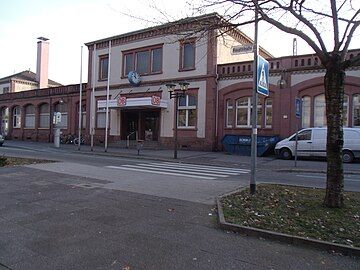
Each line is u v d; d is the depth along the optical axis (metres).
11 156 19.22
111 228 6.14
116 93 32.59
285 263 4.71
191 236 5.75
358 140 19.58
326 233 5.70
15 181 10.73
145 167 16.08
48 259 4.78
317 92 22.98
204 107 27.06
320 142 20.73
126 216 6.90
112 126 32.84
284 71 23.94
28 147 31.16
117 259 4.78
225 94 26.55
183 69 28.17
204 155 23.67
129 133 32.50
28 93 44.72
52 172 12.74
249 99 25.70
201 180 11.81
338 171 7.21
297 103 18.12
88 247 5.22
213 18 8.26
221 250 5.15
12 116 48.09
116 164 17.14
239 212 6.97
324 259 4.88
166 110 29.05
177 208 7.56
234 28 8.56
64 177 11.63
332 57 7.12
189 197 8.71
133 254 4.96
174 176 12.77
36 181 10.78
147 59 30.84
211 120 26.64
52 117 41.41
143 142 30.30
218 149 26.69
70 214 7.02
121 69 32.50
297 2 7.63
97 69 34.53
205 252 5.06
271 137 23.17
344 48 7.22
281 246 5.36
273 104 24.44
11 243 5.39
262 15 7.65
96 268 4.49
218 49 27.08
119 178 11.77
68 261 4.71
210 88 26.73
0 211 7.22
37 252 5.03
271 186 10.02
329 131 7.22
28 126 45.31
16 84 54.69
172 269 4.47
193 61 27.86
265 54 33.59
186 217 6.88
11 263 4.66
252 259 4.83
